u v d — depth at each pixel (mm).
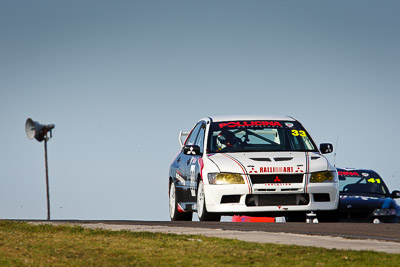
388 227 38469
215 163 47656
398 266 24156
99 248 28297
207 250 27672
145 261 25734
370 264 24516
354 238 31828
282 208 46594
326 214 48156
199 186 48625
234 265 24875
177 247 28484
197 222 43500
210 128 50875
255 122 51219
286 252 26953
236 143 49656
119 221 45156
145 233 32781
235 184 46656
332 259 25391
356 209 58031
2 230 34781
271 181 46719
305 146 50188
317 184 47094
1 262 25516
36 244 29375
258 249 27719
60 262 25656
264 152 48906
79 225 37625
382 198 59875
